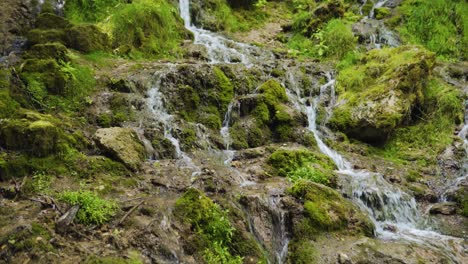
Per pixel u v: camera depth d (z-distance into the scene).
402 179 7.16
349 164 7.44
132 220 4.64
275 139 7.86
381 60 9.48
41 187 5.05
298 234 5.23
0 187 4.93
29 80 6.86
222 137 7.53
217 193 5.62
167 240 4.46
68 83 7.24
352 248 5.02
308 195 5.62
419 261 4.89
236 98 8.25
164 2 11.33
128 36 9.79
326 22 12.45
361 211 5.85
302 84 9.38
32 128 5.53
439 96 8.78
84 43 8.77
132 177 5.75
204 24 12.67
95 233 4.41
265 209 5.38
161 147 6.70
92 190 5.20
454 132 8.33
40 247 4.00
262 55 10.88
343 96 8.91
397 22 12.50
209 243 4.69
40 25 9.00
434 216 6.35
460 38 11.75
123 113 7.18
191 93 7.98
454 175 7.41
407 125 8.61
